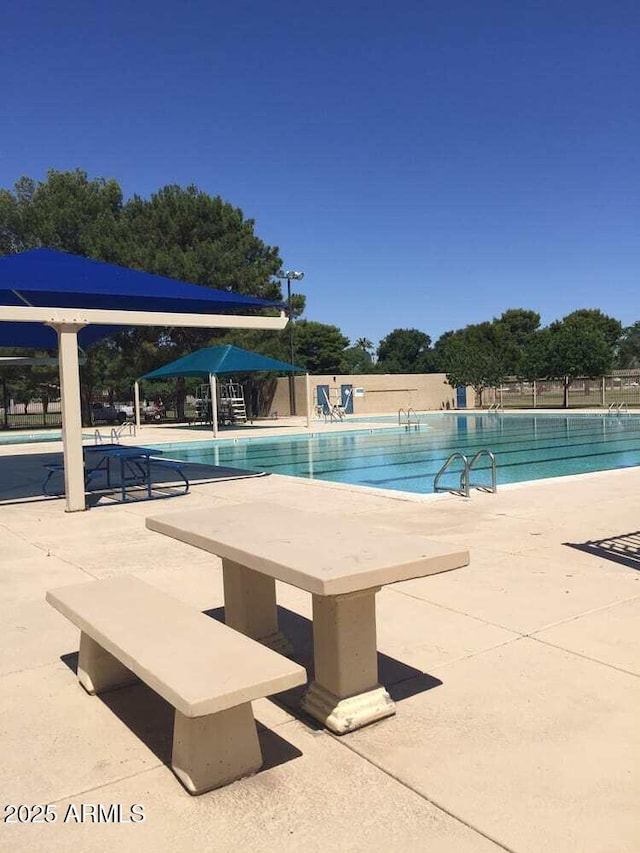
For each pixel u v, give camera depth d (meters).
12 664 3.91
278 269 36.69
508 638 4.02
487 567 5.52
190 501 9.58
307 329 64.31
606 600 4.65
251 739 2.71
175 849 2.28
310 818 2.43
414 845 2.26
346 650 3.08
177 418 36.81
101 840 2.34
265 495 9.78
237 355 25.12
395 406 40.28
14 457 17.19
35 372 31.67
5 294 10.46
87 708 3.35
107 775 2.75
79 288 9.73
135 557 6.32
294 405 36.88
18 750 2.96
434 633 4.14
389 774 2.69
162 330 33.03
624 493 8.84
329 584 2.71
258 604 3.83
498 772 2.67
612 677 3.47
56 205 31.77
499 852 2.21
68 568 5.97
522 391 41.97
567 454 17.41
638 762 2.71
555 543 6.25
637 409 33.34
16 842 2.34
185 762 2.63
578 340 36.31
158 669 2.60
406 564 2.97
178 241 33.75
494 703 3.23
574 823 2.34
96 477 12.95
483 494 9.06
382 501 8.84
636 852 2.18
